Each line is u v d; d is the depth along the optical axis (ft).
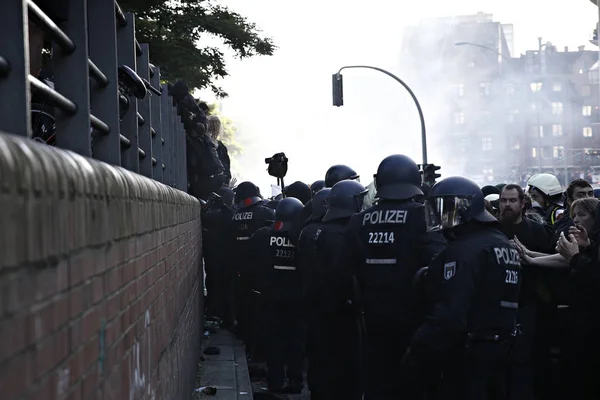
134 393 10.98
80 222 7.36
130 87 15.16
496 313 17.17
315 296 23.12
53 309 6.32
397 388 19.93
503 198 22.68
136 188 11.61
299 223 28.96
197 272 34.86
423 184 28.78
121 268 9.93
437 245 19.33
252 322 35.37
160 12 78.28
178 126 37.32
